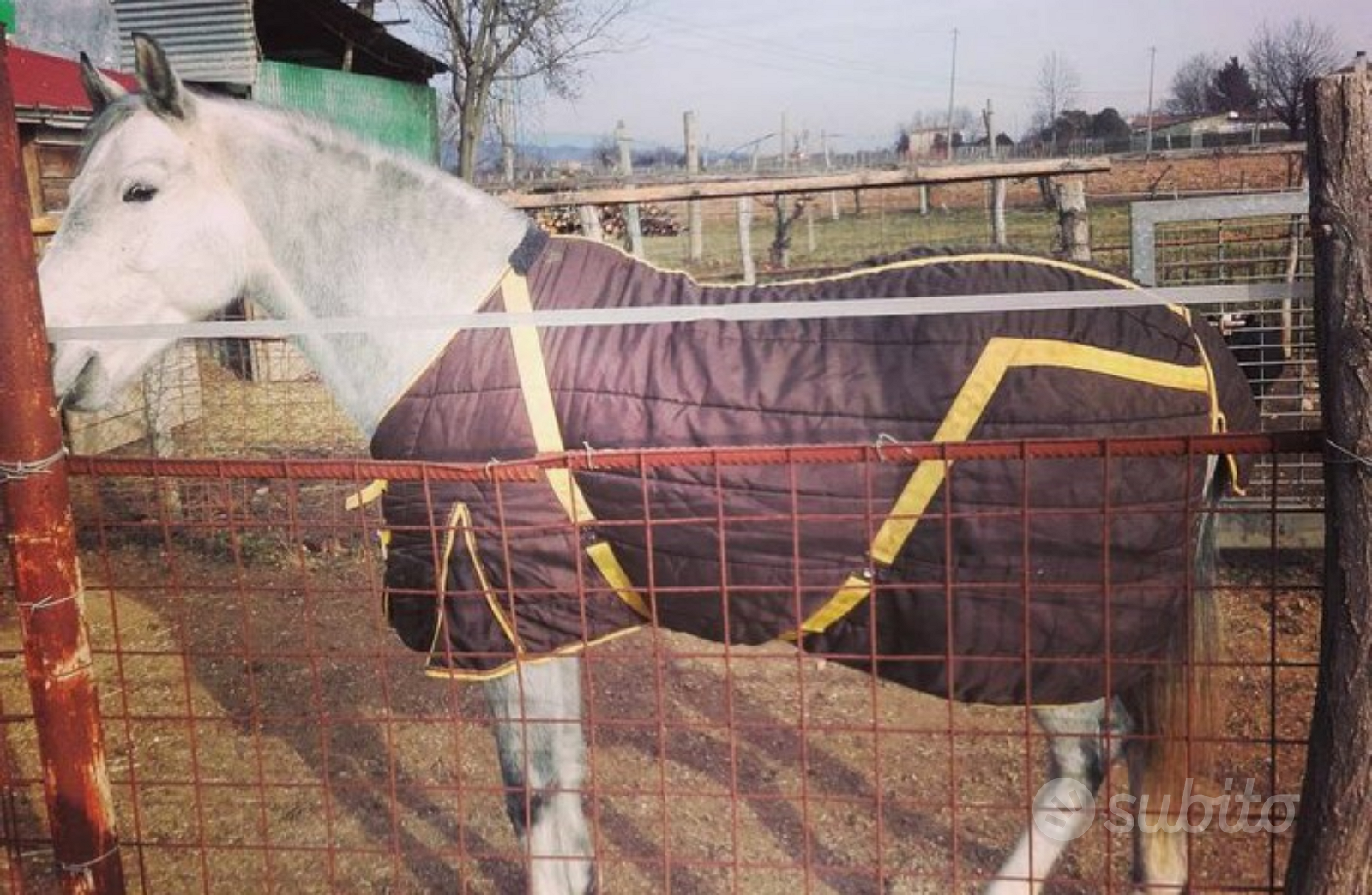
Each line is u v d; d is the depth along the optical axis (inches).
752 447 83.4
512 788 94.7
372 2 440.1
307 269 109.1
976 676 90.7
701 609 94.0
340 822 138.9
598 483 92.4
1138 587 82.5
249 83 288.5
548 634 95.1
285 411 285.7
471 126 471.2
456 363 97.1
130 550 235.6
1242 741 80.4
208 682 178.5
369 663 184.5
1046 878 103.5
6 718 91.7
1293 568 192.1
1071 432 86.8
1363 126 64.5
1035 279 93.7
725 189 223.9
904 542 88.3
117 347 107.7
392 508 99.2
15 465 81.7
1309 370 233.1
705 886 122.5
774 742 153.3
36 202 347.3
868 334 91.5
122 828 138.3
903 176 213.8
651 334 94.5
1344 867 69.9
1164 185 711.1
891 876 111.7
